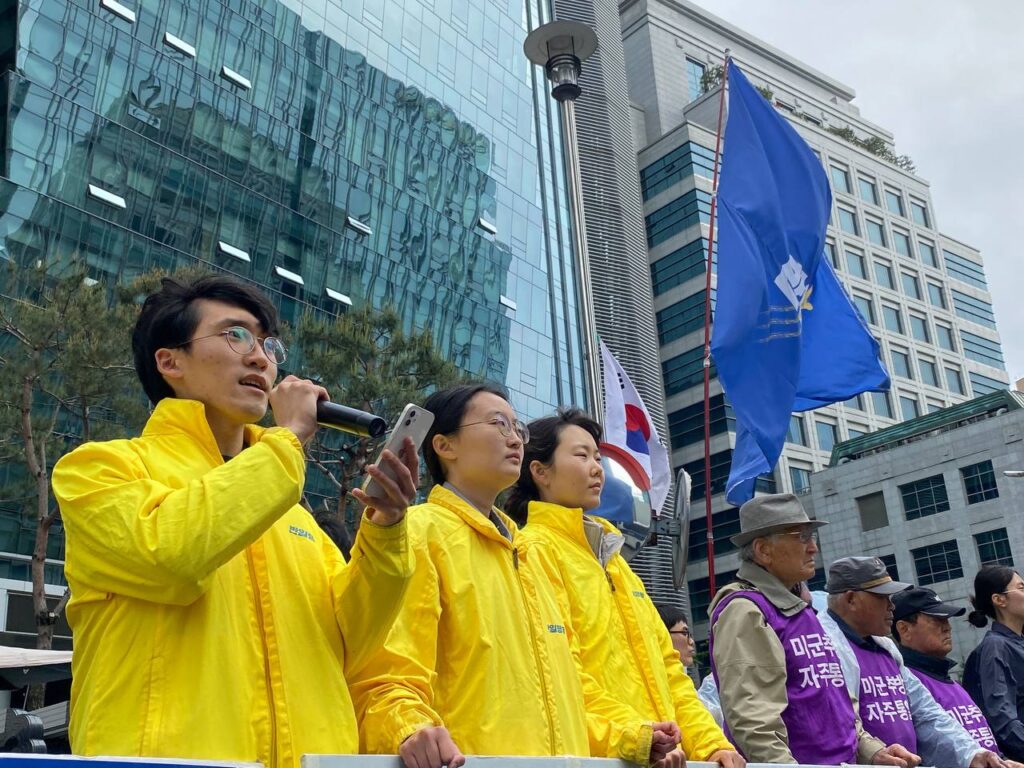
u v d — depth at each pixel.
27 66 24.08
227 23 29.61
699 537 49.38
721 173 9.26
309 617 2.46
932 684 5.41
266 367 2.62
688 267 55.47
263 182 29.28
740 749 4.12
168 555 2.09
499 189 38.34
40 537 14.37
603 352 9.40
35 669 9.16
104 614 2.22
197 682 2.15
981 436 39.53
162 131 26.86
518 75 41.94
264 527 2.20
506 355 35.75
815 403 9.23
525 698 3.06
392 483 2.43
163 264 25.81
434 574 3.05
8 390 13.90
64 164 24.25
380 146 33.69
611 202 28.47
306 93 31.67
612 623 3.90
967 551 38.88
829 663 4.43
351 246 31.30
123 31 26.52
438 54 37.69
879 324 61.75
